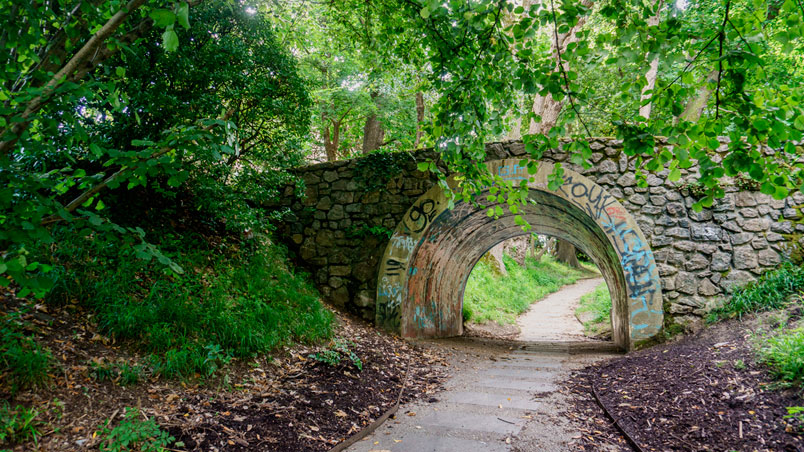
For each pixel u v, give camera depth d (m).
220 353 4.77
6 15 2.10
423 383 5.91
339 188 9.21
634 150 2.51
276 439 3.61
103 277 4.71
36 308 4.04
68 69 2.33
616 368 6.13
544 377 6.22
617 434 4.06
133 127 5.62
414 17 3.67
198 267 6.18
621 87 2.72
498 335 12.33
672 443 3.67
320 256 9.12
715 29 2.34
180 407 3.72
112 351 4.07
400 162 8.94
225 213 6.17
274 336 5.51
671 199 7.62
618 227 7.68
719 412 3.92
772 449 3.24
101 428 3.14
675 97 2.53
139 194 6.50
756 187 7.35
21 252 2.05
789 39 2.22
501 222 10.74
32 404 3.08
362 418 4.39
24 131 2.12
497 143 8.42
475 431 4.19
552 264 29.53
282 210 9.32
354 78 15.91
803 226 7.10
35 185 1.98
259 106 6.79
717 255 7.36
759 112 2.20
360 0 5.15
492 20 3.17
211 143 2.38
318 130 18.25
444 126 3.43
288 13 8.44
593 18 12.45
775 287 6.72
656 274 7.48
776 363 4.30
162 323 4.55
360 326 8.16
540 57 3.22
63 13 2.45
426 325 9.86
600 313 13.62
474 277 16.08
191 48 5.99
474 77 3.27
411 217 8.67
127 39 2.58
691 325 7.23
